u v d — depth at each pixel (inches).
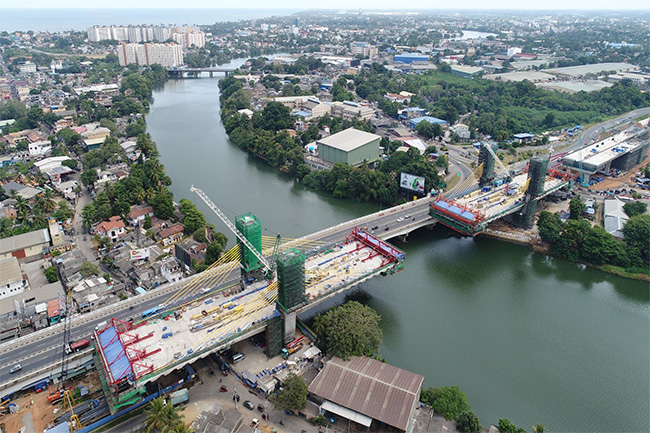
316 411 6245.1
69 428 5861.2
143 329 6948.8
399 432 5920.3
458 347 7628.0
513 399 6609.3
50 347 6943.9
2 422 6023.6
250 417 6136.8
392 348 7568.9
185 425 5846.5
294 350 7381.9
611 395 6702.8
